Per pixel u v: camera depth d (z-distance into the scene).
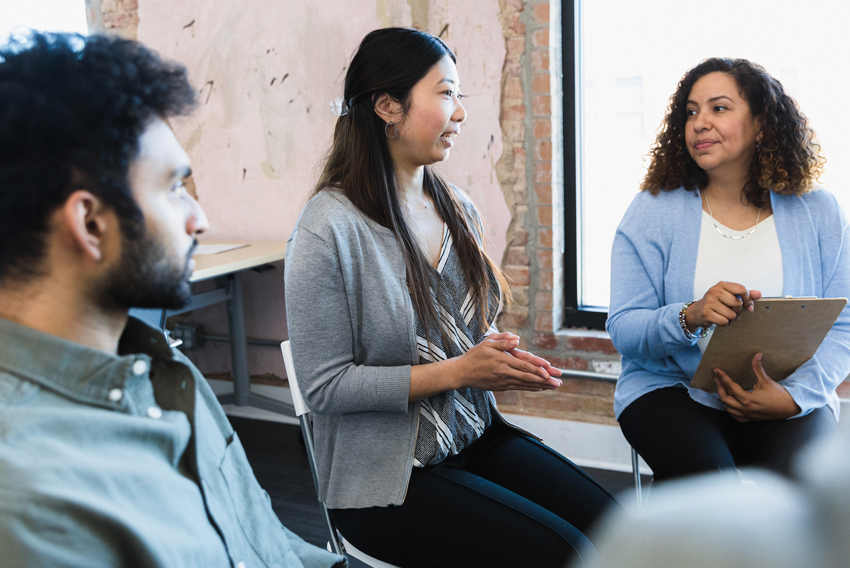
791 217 1.59
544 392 2.61
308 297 1.21
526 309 2.58
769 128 1.55
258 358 3.09
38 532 0.48
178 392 0.69
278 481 2.53
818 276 1.58
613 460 2.55
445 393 1.29
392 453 1.22
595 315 2.59
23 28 0.58
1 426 0.51
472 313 1.44
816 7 2.18
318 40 2.68
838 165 2.24
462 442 1.33
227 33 2.80
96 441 0.56
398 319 1.26
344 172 1.33
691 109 1.62
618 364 2.48
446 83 1.32
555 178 2.48
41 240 0.55
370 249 1.26
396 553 1.19
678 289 1.62
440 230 1.45
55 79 0.55
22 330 0.55
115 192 0.57
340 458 1.24
